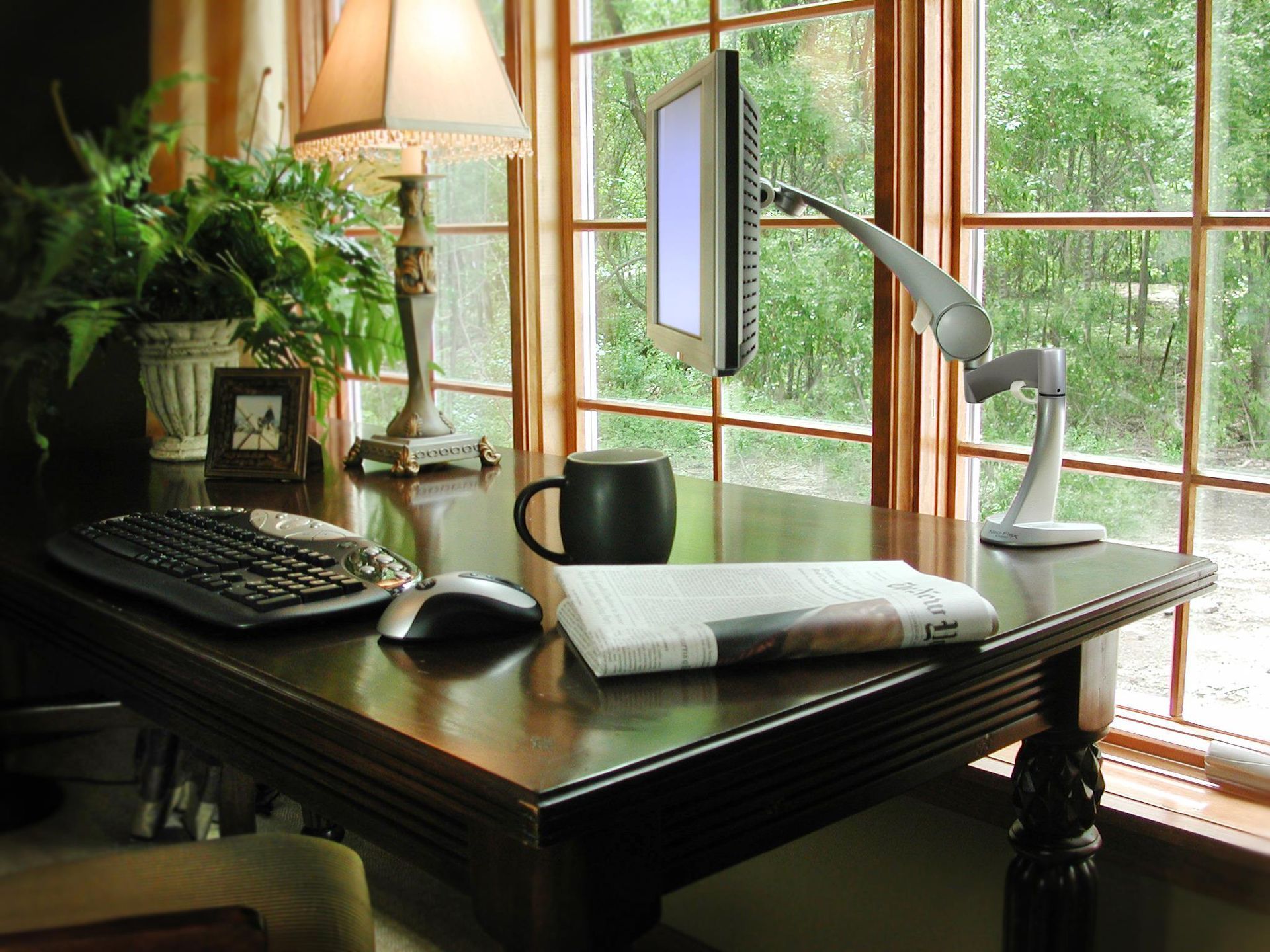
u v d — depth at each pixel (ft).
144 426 6.07
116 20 3.30
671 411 6.55
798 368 5.91
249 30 6.34
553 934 2.35
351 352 6.34
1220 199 4.61
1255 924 4.13
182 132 5.81
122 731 5.35
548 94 6.84
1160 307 4.82
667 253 4.66
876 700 2.77
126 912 2.97
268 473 5.26
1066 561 3.84
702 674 2.86
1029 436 5.24
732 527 4.36
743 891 5.81
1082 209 4.99
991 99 5.21
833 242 5.66
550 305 7.02
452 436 5.58
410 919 6.12
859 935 5.36
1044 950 3.91
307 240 5.45
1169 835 4.29
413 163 5.58
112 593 3.55
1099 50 4.87
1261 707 4.70
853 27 5.49
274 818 6.51
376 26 5.33
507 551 4.07
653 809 2.43
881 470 5.45
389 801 2.64
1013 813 4.63
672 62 6.32
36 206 3.25
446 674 2.88
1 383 5.27
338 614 3.30
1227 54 4.53
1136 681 5.06
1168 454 4.86
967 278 5.37
